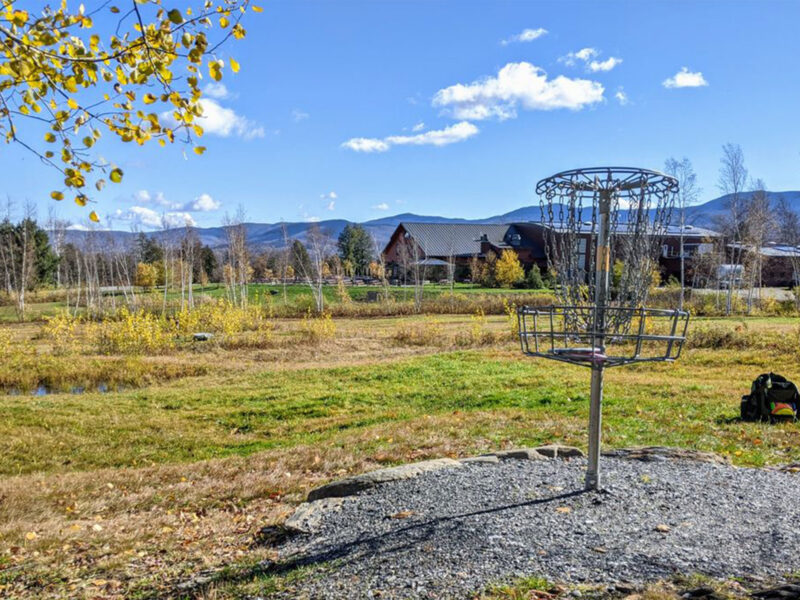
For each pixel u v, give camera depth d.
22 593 4.04
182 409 12.37
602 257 4.13
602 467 5.43
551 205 4.33
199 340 22.41
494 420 9.37
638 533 3.74
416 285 37.75
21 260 51.91
